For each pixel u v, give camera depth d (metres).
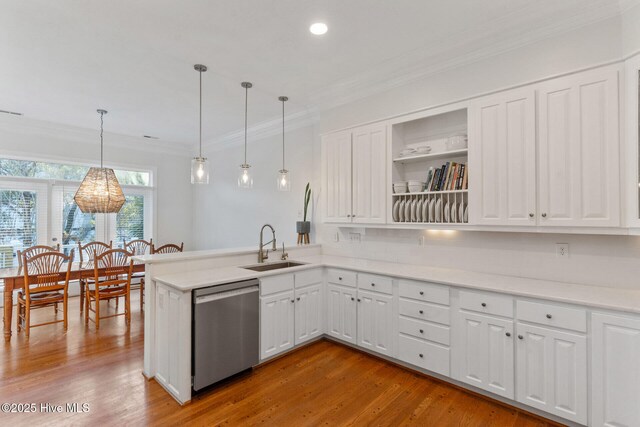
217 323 2.59
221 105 4.28
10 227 4.95
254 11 2.33
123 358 3.13
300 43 2.78
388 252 3.64
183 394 2.39
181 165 6.71
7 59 3.04
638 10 2.00
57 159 5.25
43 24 2.48
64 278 3.91
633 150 2.01
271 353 3.03
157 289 2.76
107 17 2.39
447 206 2.88
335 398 2.49
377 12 2.36
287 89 3.75
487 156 2.61
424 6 2.29
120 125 5.21
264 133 5.21
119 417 2.23
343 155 3.68
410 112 3.13
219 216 6.17
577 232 2.23
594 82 2.17
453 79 2.87
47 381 2.70
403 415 2.28
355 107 3.64
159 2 2.22
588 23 2.21
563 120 2.28
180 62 3.11
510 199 2.49
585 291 2.24
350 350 3.36
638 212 1.99
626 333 1.87
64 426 2.13
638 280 2.23
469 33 2.61
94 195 4.10
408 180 3.39
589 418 2.00
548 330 2.14
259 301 2.93
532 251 2.67
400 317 2.93
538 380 2.19
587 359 2.00
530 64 2.44
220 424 2.18
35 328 3.93
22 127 4.91
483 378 2.44
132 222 6.15
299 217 4.68
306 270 3.37
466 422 2.20
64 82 3.56
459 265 3.09
